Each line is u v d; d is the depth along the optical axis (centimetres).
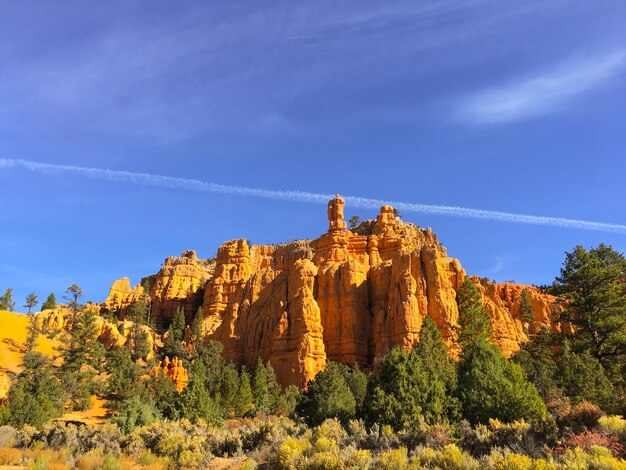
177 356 9325
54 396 6575
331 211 10769
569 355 4497
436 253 8412
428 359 4384
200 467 2191
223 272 12106
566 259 5681
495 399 2803
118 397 7150
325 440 2023
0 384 6850
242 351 9556
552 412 2695
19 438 3362
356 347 8450
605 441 1711
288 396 6700
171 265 14550
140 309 11438
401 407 2681
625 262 5481
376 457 1797
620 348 5128
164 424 3112
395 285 8350
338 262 9838
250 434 2645
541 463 1473
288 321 8775
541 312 10356
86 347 8312
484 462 1636
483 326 6762
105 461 2297
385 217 11094
